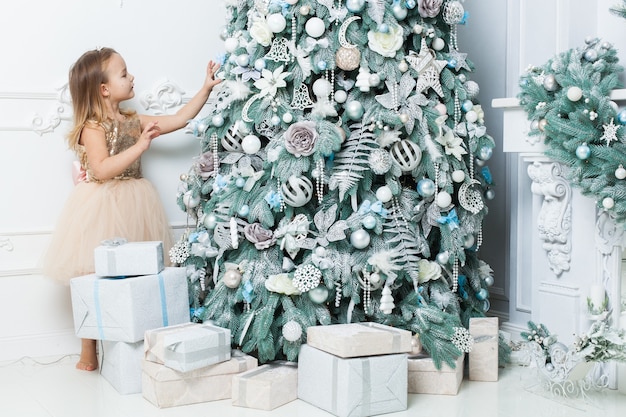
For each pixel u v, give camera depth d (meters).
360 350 2.12
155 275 2.42
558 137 2.34
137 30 3.00
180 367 2.17
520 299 2.94
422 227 2.53
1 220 2.79
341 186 2.38
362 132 2.44
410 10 2.48
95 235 2.63
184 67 3.10
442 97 2.54
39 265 2.73
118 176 2.77
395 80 2.44
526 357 2.69
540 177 2.51
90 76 2.73
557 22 2.75
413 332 2.46
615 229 2.40
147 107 3.02
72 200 2.70
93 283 2.39
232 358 2.36
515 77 2.99
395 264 2.38
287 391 2.27
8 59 2.78
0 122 2.77
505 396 2.33
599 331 2.23
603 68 2.38
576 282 2.51
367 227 2.37
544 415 2.14
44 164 2.85
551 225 2.52
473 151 2.54
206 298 2.57
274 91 2.44
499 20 3.11
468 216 2.57
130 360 2.37
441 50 2.62
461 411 2.18
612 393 2.38
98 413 2.17
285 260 2.44
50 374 2.62
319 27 2.40
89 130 2.72
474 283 2.70
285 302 2.39
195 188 2.69
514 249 2.97
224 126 2.59
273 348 2.38
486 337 2.50
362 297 2.49
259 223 2.49
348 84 2.47
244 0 2.63
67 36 2.87
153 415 2.15
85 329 2.44
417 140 2.45
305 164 2.37
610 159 2.22
